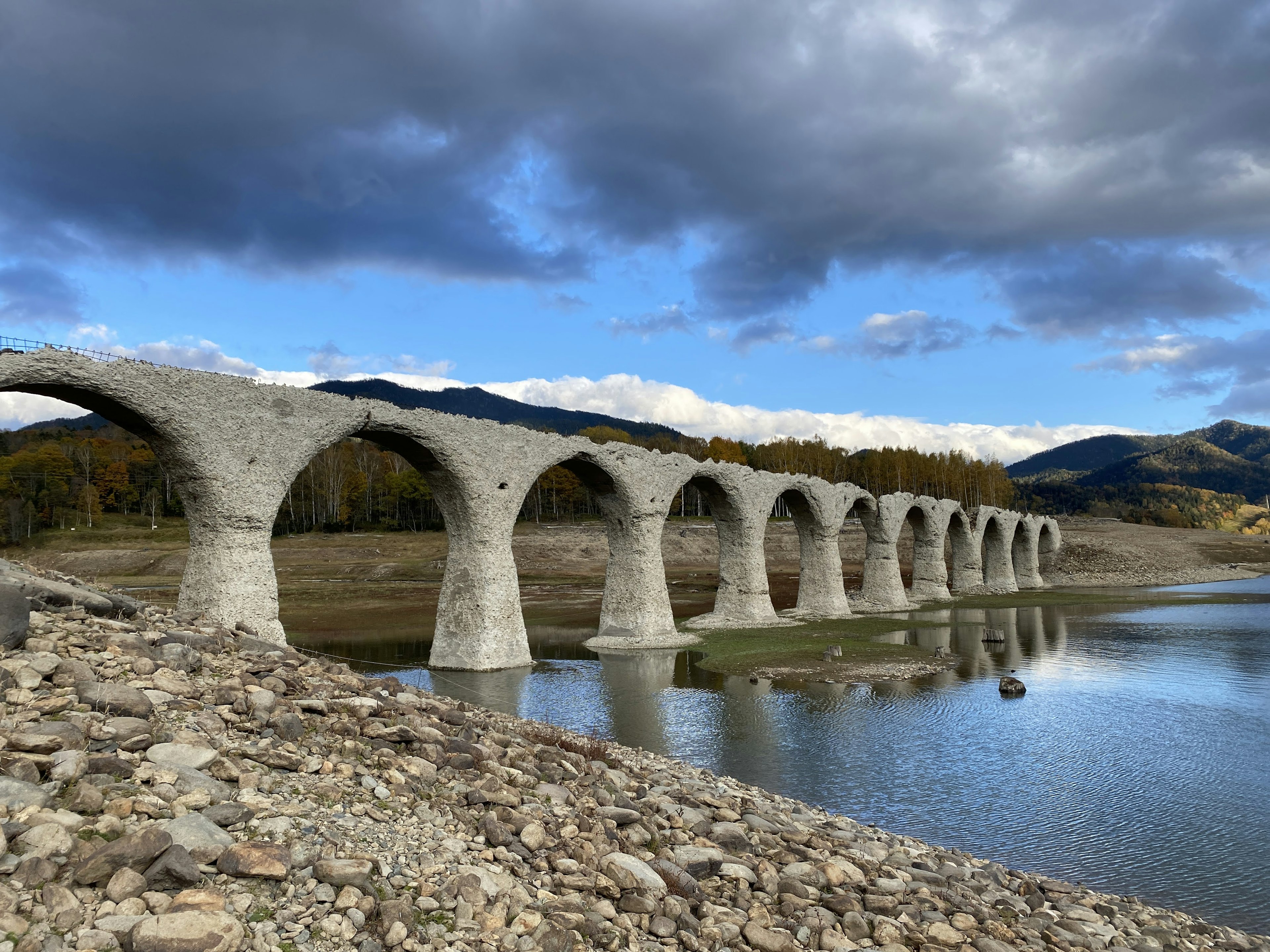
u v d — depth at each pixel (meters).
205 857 6.38
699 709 23.53
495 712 17.66
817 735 20.66
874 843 12.16
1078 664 32.00
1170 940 10.16
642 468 38.22
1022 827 14.64
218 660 11.30
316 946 5.93
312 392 24.67
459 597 30.61
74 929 5.40
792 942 7.82
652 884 8.26
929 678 28.80
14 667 8.45
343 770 8.81
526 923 6.88
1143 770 18.09
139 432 21.75
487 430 30.55
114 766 7.22
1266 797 16.36
